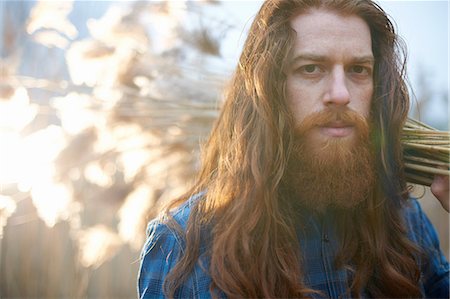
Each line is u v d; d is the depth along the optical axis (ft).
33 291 7.13
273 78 3.30
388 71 3.51
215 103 5.30
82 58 5.58
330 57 3.13
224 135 3.72
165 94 5.51
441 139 3.60
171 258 3.41
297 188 3.36
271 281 3.20
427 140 3.64
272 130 3.30
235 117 3.65
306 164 3.24
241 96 3.64
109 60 5.59
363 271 3.43
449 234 7.46
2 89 5.50
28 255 7.22
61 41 6.30
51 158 5.46
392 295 3.45
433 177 3.64
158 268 3.42
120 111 5.39
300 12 3.27
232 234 3.25
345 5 3.22
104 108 5.46
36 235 7.23
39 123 5.71
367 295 3.48
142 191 5.48
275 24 3.34
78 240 6.39
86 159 5.48
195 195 3.72
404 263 3.54
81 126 5.47
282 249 3.28
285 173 3.38
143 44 5.69
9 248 7.19
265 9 3.51
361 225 3.51
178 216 3.55
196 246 3.34
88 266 6.22
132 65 5.54
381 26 3.42
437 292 3.98
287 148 3.31
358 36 3.19
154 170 5.49
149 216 5.44
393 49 3.55
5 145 5.50
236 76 3.75
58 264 7.14
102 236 5.86
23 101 5.52
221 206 3.43
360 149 3.22
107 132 5.43
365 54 3.18
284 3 3.33
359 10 3.25
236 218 3.28
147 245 3.51
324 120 3.13
